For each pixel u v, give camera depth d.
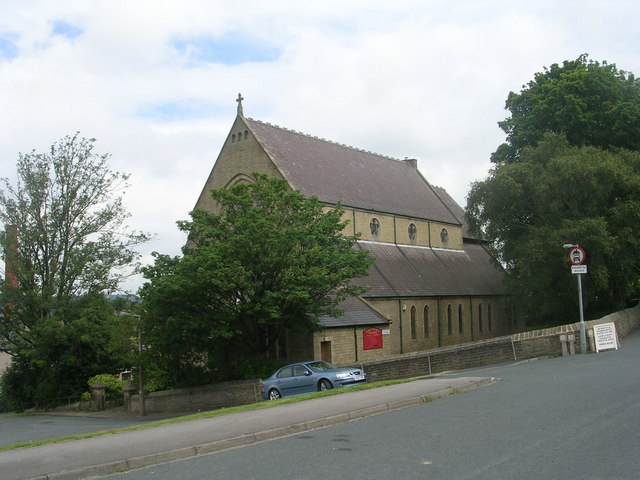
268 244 30.58
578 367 23.02
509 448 10.83
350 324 38.69
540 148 43.09
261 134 47.22
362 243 48.66
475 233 46.44
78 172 48.56
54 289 47.66
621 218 38.69
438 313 49.81
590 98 48.25
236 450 12.66
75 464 11.57
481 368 29.08
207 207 48.56
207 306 32.56
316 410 16.73
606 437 11.30
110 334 40.62
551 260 38.56
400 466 10.04
